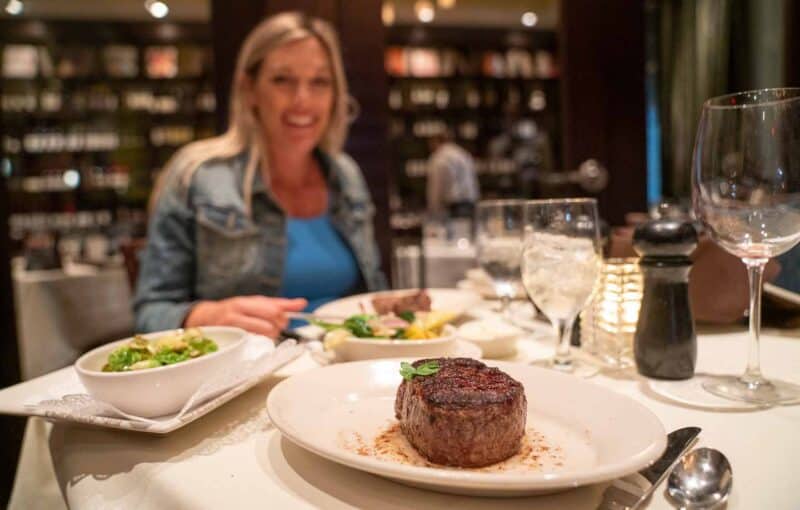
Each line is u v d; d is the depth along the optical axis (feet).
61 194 21.59
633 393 2.34
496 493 1.49
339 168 6.64
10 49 20.81
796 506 1.46
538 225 2.53
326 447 1.52
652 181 12.96
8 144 20.52
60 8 20.57
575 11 12.08
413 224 11.60
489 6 21.97
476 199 19.36
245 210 5.64
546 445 1.79
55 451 2.08
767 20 8.51
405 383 1.89
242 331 2.53
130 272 9.29
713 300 3.11
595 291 2.82
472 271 5.29
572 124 12.19
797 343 3.00
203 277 5.57
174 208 5.49
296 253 6.00
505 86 25.11
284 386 2.07
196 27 22.17
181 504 1.56
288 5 10.34
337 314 3.77
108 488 1.78
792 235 2.09
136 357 2.21
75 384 2.31
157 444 1.94
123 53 21.85
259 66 6.03
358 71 10.64
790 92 2.09
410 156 25.22
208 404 2.05
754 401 2.13
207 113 22.39
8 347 6.97
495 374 1.88
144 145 22.25
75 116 21.47
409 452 1.77
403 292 4.40
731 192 2.12
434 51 24.61
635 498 1.48
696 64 10.92
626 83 12.25
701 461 1.57
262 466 1.75
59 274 10.20
